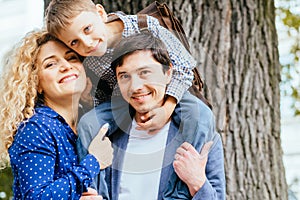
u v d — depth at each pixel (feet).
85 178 7.14
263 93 10.66
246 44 10.55
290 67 21.15
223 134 10.19
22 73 7.64
